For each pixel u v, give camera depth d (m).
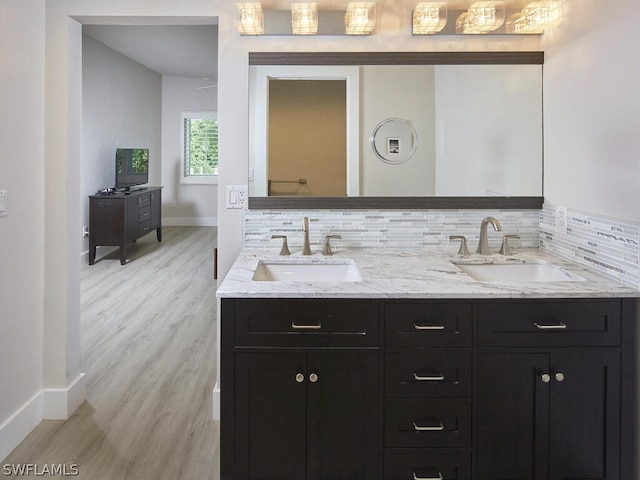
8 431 2.06
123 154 6.57
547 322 1.66
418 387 1.67
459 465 1.69
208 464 2.03
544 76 2.27
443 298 1.66
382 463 1.69
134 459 2.05
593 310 1.66
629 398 1.67
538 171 2.31
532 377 1.67
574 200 2.03
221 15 2.26
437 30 2.24
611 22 1.74
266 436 1.69
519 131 2.30
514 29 2.25
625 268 1.71
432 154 2.33
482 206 2.33
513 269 2.14
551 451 1.68
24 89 2.12
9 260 2.05
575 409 1.67
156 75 8.62
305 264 2.14
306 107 2.31
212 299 4.59
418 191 2.34
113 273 5.59
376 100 2.31
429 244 2.35
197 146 9.29
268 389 1.69
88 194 6.19
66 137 2.29
